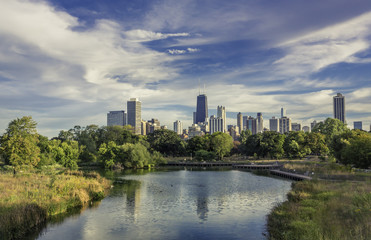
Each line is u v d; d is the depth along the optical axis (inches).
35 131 2498.8
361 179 2087.8
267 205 1579.7
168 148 6560.0
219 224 1216.2
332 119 5767.7
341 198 1264.8
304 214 1123.9
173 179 2876.5
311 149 5531.5
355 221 904.9
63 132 5935.0
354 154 2677.2
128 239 1044.5
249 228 1151.6
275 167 4426.7
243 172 3750.0
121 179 2871.6
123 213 1403.8
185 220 1282.0
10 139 2336.4
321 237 800.9
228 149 6136.8
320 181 1969.7
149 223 1238.9
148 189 2167.8
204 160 5743.1
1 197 1294.3
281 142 5462.6
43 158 3297.2
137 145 4677.7
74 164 3836.1
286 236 925.2
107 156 4421.8
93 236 1074.7
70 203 1494.8
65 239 1040.8
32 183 1663.4
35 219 1176.2
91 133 6540.4
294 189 1771.7
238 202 1669.5
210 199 1761.8
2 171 2534.5
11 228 1037.2
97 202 1654.8
